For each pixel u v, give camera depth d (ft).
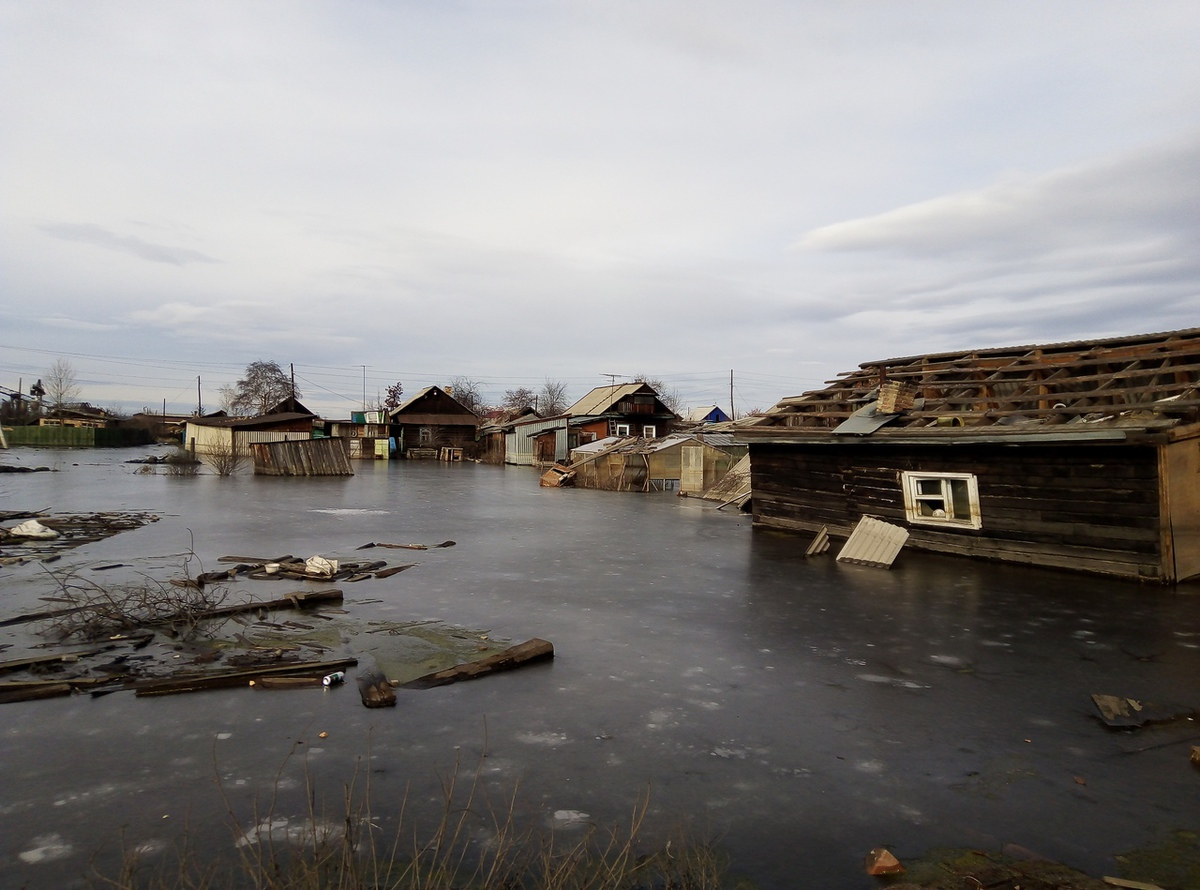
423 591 33.22
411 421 214.48
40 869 11.87
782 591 33.94
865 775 15.57
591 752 16.55
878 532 41.70
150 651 23.71
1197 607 30.35
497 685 20.86
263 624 27.09
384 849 12.59
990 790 14.96
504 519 63.77
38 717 18.17
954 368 48.29
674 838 13.07
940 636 26.30
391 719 18.31
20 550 41.88
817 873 12.09
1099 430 34.50
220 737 17.11
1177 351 38.63
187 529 52.29
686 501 87.66
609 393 189.06
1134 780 15.40
